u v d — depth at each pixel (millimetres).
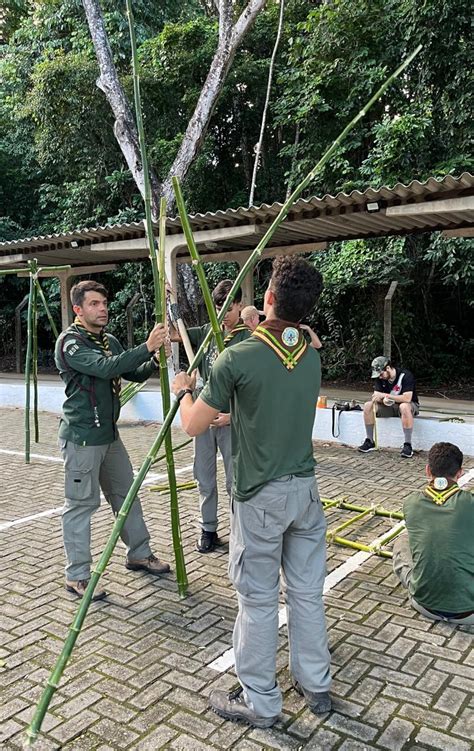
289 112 11133
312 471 2254
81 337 3193
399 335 10852
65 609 3174
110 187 13273
